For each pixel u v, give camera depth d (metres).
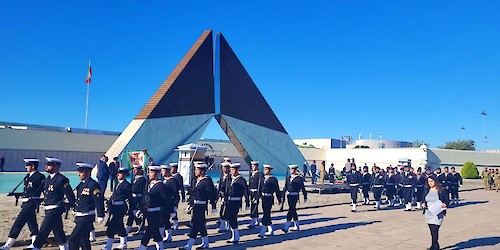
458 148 99.38
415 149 54.34
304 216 16.89
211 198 10.32
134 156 23.16
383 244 11.03
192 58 30.55
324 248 10.44
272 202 12.11
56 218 8.55
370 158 59.09
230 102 32.66
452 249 10.58
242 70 34.78
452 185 23.05
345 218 16.36
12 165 41.78
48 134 44.72
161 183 9.52
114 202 9.77
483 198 27.19
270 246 10.64
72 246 7.92
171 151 27.16
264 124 35.75
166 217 10.26
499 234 12.88
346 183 27.75
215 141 57.91
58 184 8.53
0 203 16.70
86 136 47.81
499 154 64.94
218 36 33.16
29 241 10.15
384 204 22.45
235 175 11.26
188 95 29.48
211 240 11.43
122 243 9.91
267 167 12.20
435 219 10.05
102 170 17.80
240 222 14.80
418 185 20.05
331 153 64.00
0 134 41.16
